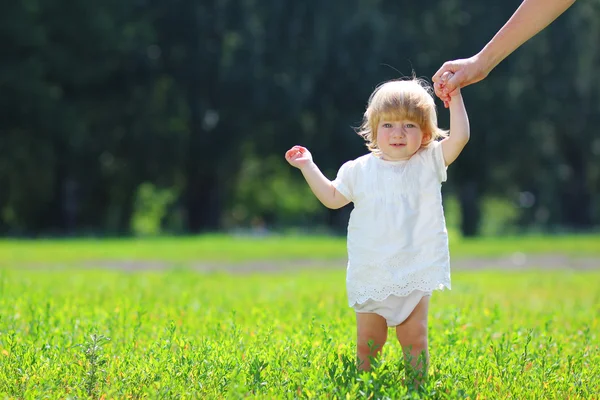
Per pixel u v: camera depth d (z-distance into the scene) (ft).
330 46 255.09
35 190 258.57
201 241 179.32
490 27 269.23
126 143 251.39
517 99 269.64
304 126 271.69
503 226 458.91
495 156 273.95
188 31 254.47
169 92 255.91
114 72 248.32
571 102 295.89
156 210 390.42
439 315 50.16
